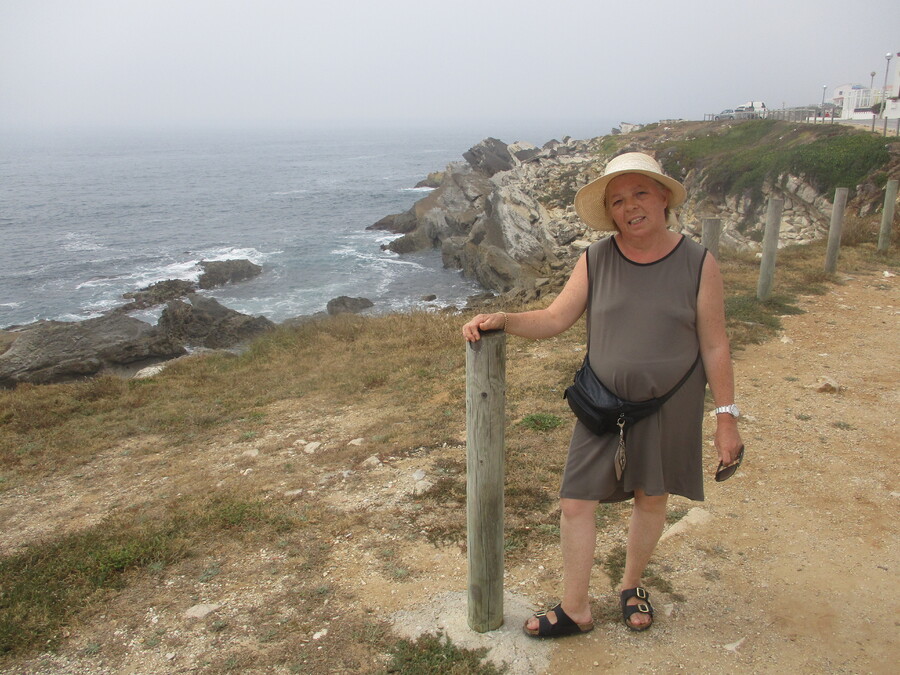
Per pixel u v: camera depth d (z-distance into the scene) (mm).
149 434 6695
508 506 4125
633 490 2693
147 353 16703
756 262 11508
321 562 3758
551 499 4199
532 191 35281
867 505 3982
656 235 2402
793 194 26266
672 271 2391
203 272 32125
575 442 2627
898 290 9492
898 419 5227
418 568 3598
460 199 38312
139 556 3955
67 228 48562
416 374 7727
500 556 2852
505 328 2594
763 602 3119
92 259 36469
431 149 187625
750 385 6062
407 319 11164
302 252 37281
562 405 5840
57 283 30906
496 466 2695
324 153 174125
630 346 2412
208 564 3848
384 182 83312
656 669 2701
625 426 2471
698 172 33344
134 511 4762
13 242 42469
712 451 4797
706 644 2840
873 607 3064
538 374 6738
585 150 46844
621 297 2436
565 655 2805
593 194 2463
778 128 33531
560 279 17781
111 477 5598
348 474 4980
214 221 51219
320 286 29234
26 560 4090
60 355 15469
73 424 7168
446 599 3256
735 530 3748
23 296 28750
